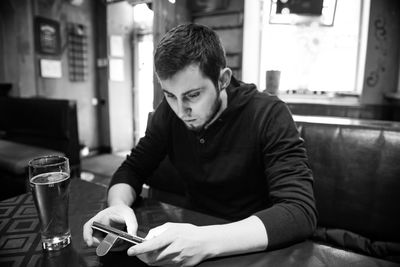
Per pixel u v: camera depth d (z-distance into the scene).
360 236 1.16
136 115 5.27
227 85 0.87
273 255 0.61
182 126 1.04
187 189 1.17
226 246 0.60
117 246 0.63
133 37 5.02
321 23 2.85
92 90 4.84
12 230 0.71
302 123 1.29
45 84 4.14
